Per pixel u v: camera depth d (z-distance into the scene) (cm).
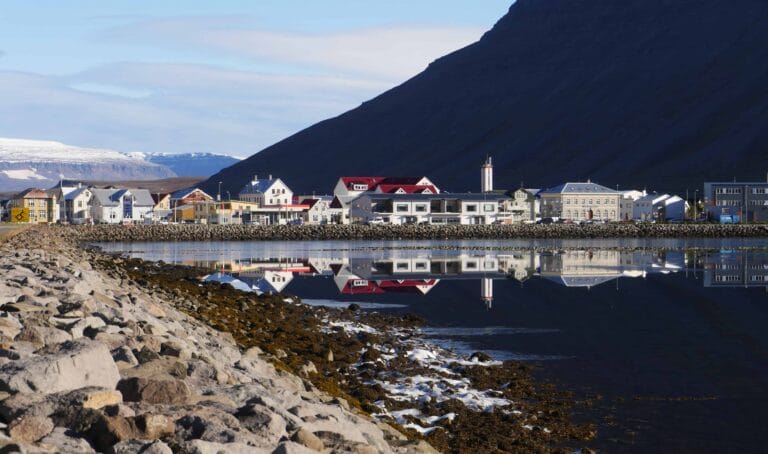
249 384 1504
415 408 2514
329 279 7256
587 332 4384
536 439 2367
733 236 17062
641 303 5703
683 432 2511
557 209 19488
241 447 1062
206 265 8731
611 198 19800
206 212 18038
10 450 903
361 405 2377
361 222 17650
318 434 1277
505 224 17075
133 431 1044
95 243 13200
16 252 4900
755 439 2453
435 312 5119
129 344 1568
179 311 3394
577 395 2938
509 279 7344
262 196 18738
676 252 11544
